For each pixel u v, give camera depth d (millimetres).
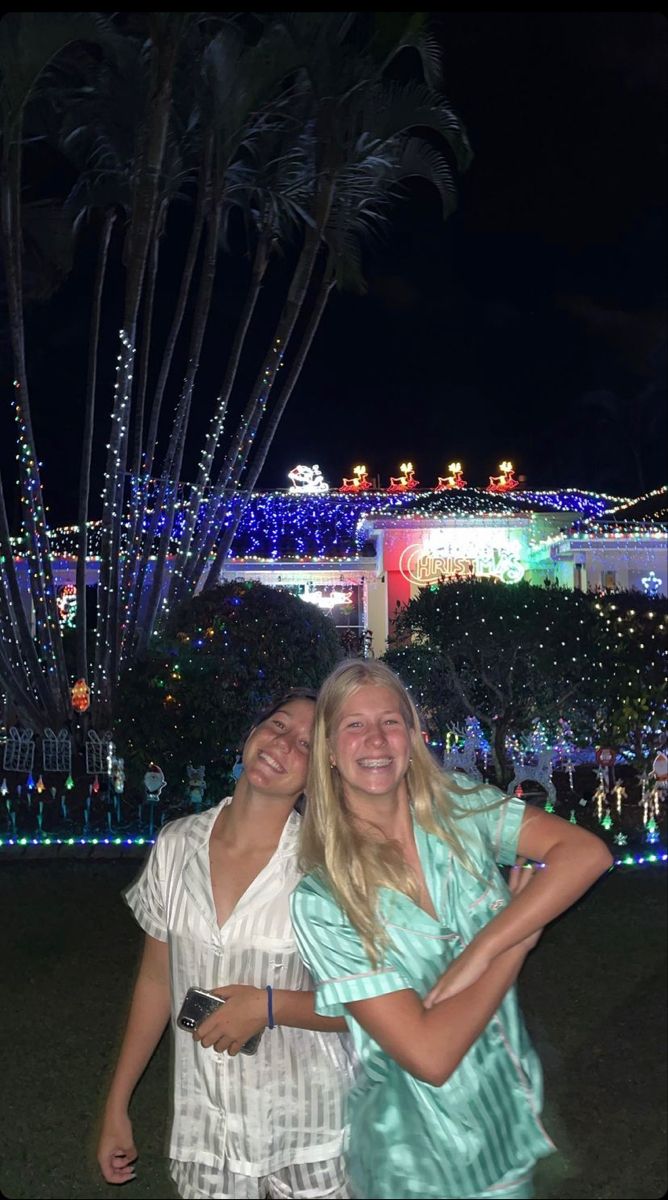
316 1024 2582
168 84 13352
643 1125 4398
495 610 10805
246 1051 2584
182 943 2695
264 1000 2568
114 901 8070
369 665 2447
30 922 7535
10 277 14180
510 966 2152
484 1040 2229
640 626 11102
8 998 6016
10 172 13875
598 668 10766
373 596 22109
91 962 6633
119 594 13953
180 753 10719
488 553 21484
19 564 20766
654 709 10867
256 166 15430
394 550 21422
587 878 2227
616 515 21750
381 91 14727
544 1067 5023
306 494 23297
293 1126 2611
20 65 13336
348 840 2273
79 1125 4492
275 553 21734
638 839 10133
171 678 10711
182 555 14914
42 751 13102
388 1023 2127
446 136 14859
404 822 2375
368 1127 2227
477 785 2451
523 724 11242
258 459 15523
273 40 14125
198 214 15359
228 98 14438
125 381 14227
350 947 2184
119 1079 2861
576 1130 4375
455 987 2137
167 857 2797
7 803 11062
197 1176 2611
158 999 2865
